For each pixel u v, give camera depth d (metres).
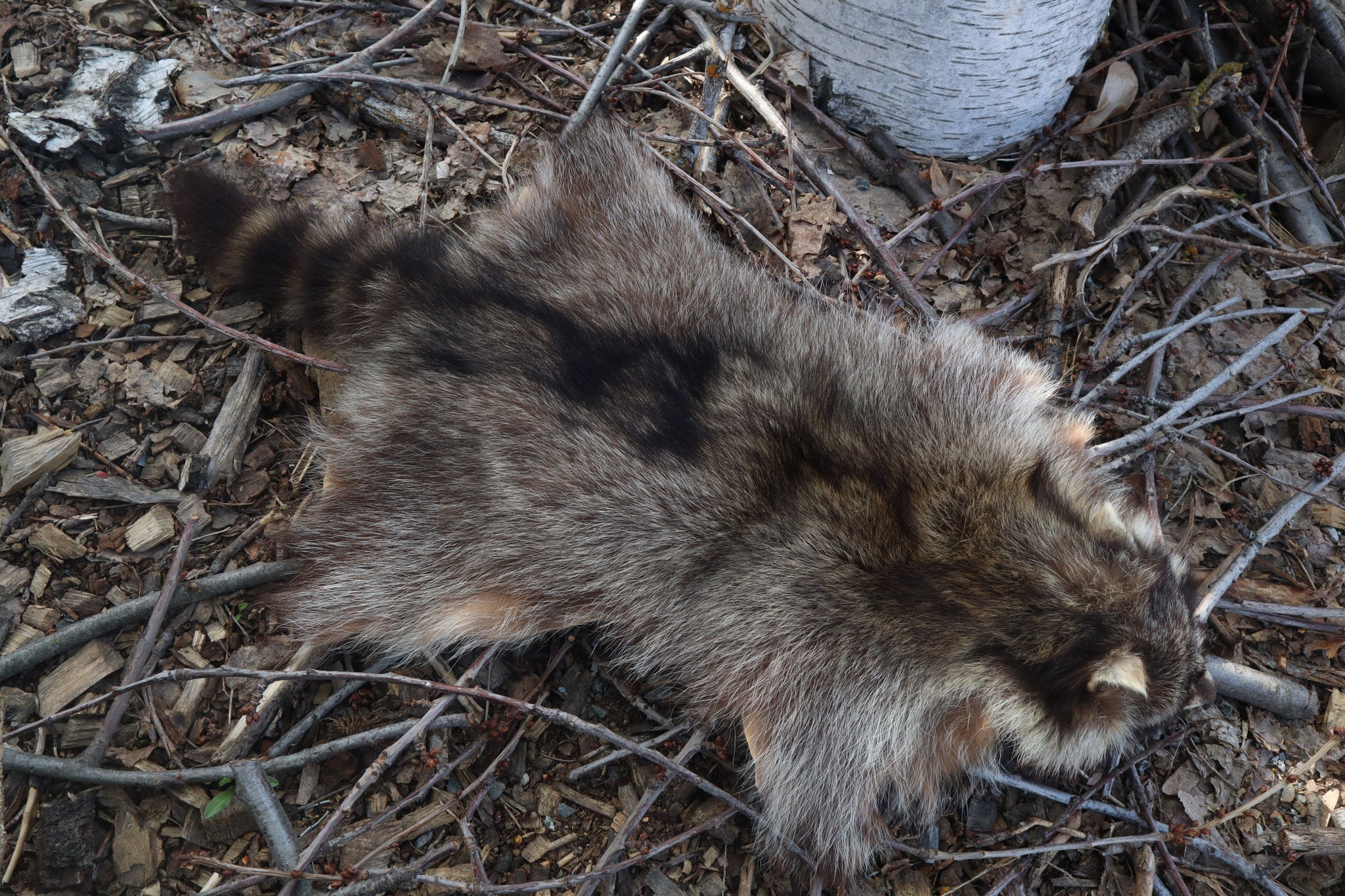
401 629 1.19
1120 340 1.31
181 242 1.28
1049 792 1.17
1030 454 1.19
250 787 1.10
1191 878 1.17
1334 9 1.44
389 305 1.23
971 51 1.31
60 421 1.23
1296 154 1.41
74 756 1.14
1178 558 1.21
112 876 1.12
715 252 1.28
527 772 1.17
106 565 1.20
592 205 1.29
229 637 1.19
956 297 1.35
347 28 1.41
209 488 1.24
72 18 1.34
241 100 1.34
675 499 1.16
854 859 1.15
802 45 1.38
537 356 1.18
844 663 1.15
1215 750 1.21
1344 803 1.19
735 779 1.18
